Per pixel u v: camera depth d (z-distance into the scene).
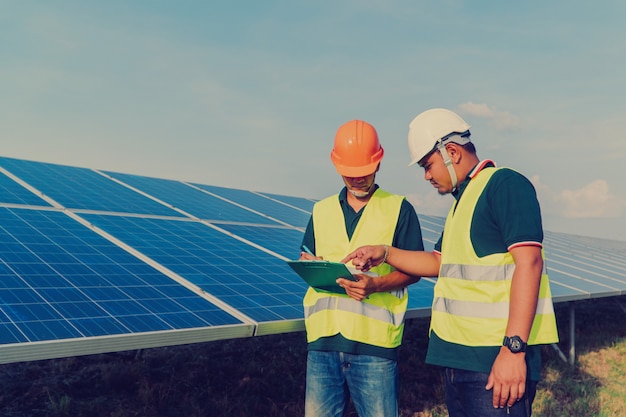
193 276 6.16
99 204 8.76
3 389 6.94
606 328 14.20
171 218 8.98
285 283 6.74
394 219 4.18
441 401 7.78
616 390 8.93
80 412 6.35
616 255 20.98
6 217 6.77
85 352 4.08
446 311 3.40
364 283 3.81
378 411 3.94
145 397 6.87
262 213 11.70
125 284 5.45
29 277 5.05
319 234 4.33
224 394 7.40
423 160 3.55
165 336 4.49
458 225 3.37
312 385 4.12
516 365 2.90
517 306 2.91
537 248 2.97
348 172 4.07
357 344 3.98
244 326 4.95
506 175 3.19
